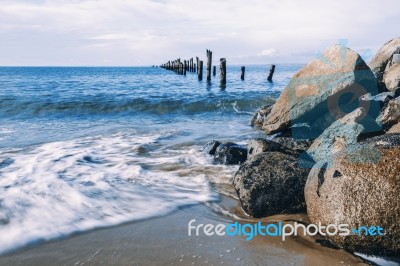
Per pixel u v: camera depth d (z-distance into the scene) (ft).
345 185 10.28
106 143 27.25
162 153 23.90
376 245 9.68
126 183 17.43
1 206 14.05
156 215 13.62
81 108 46.29
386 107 18.39
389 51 31.37
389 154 10.28
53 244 11.24
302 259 10.00
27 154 23.31
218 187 16.99
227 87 83.46
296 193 13.46
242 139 28.50
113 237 11.68
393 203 9.52
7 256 10.52
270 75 99.91
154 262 10.02
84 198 15.17
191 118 41.93
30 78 136.67
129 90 72.90
